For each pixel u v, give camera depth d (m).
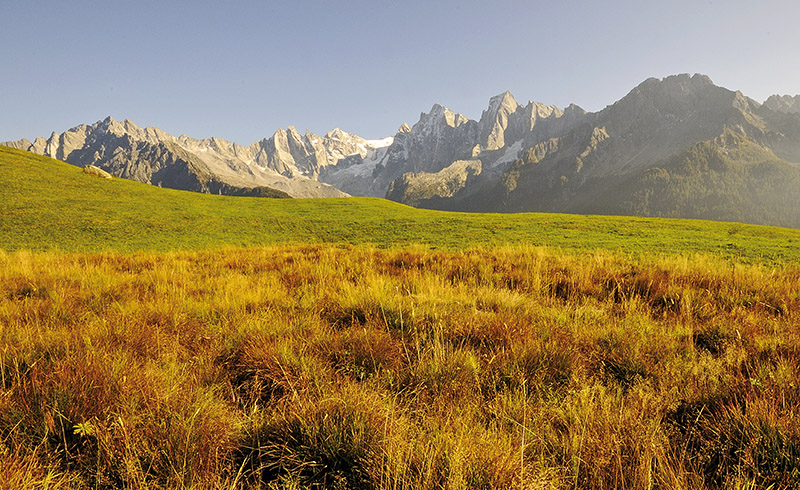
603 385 3.21
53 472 2.04
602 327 4.61
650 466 1.97
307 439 2.35
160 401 2.53
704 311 5.58
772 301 6.12
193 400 2.67
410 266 10.27
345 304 5.33
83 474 2.13
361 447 2.26
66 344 3.45
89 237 28.31
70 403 2.48
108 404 2.54
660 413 2.67
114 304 5.44
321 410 2.49
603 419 2.48
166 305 5.18
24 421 2.36
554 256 12.15
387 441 2.21
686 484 1.97
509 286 7.54
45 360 3.24
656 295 6.60
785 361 3.27
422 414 2.59
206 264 11.56
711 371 3.28
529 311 5.31
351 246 20.91
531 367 3.34
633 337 4.05
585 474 2.12
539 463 2.13
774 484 1.99
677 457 2.24
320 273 8.37
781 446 2.20
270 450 2.33
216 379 3.19
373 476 2.06
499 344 3.92
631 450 2.17
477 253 13.16
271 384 3.18
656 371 3.36
